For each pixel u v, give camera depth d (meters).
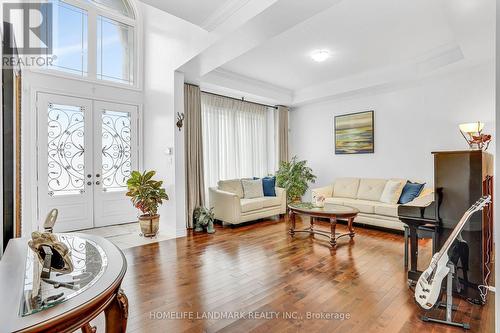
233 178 5.82
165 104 4.34
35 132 3.91
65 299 0.89
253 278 2.61
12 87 2.45
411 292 2.33
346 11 3.01
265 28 2.81
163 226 4.36
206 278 2.61
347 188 5.34
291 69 4.81
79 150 4.35
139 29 4.91
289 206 4.21
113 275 1.08
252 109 6.20
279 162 6.39
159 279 2.59
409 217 2.52
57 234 1.69
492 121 3.87
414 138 4.78
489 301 2.20
